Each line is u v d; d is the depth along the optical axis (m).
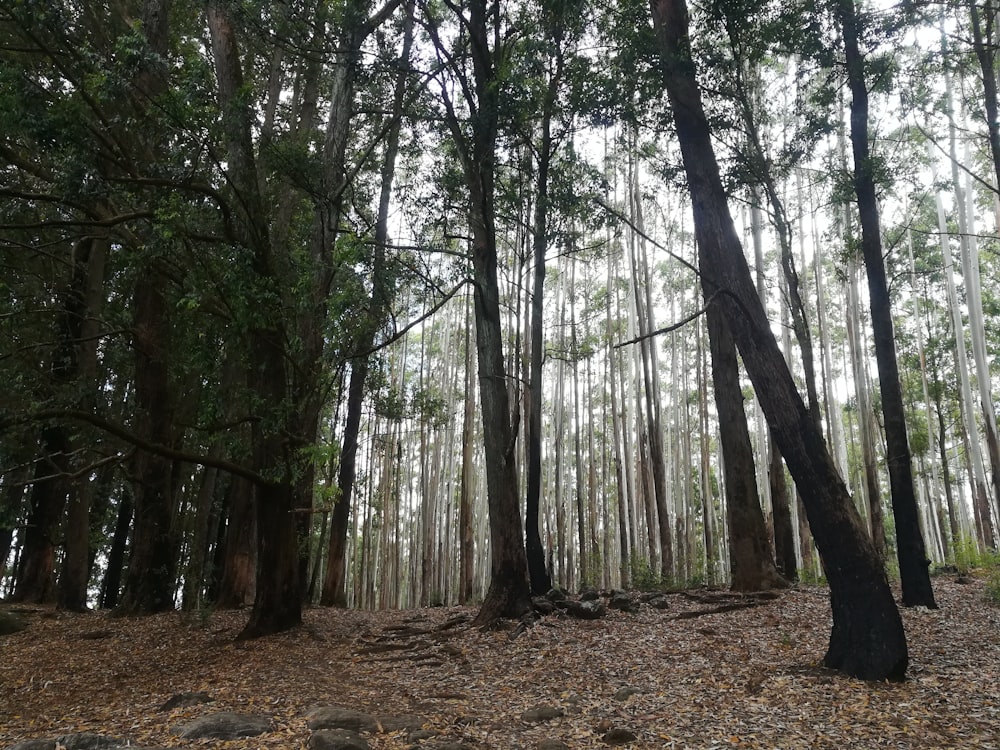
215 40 12.74
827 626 10.46
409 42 13.97
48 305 14.98
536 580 14.38
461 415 36.34
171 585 16.88
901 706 6.75
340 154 14.51
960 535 27.12
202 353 10.70
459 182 13.73
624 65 10.62
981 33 13.34
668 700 7.57
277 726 6.74
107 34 14.18
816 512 8.05
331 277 11.92
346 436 19.70
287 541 12.71
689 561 26.67
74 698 9.51
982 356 19.83
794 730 6.33
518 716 7.34
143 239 11.02
